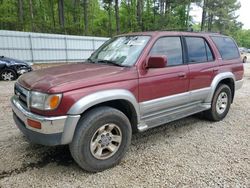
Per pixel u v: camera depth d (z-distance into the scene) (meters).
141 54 3.54
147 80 3.50
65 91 2.79
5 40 17.78
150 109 3.64
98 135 3.10
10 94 7.70
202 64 4.46
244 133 4.50
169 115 4.04
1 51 17.75
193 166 3.28
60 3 34.44
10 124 4.81
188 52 4.28
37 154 3.58
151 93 3.59
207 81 4.60
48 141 2.83
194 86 4.32
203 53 4.62
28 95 2.95
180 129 4.67
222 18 47.59
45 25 31.83
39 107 2.82
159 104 3.73
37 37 19.31
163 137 4.27
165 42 3.91
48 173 3.10
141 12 38.19
